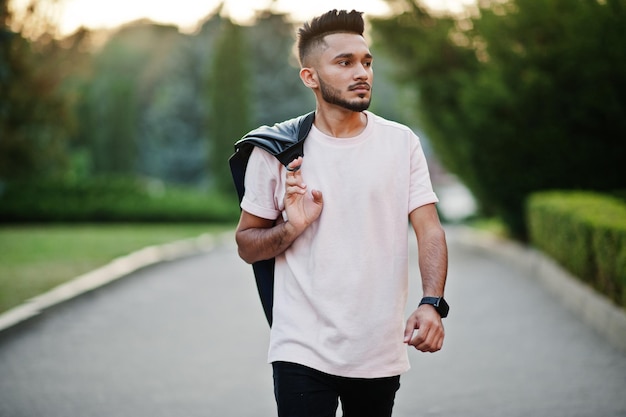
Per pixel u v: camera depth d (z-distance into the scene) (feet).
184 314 36.50
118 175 192.03
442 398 21.62
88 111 192.75
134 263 54.54
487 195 61.21
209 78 147.54
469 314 35.40
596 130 54.85
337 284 11.51
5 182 107.96
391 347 11.58
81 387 23.44
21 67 86.94
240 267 57.72
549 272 41.83
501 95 55.57
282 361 11.67
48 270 48.55
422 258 11.57
